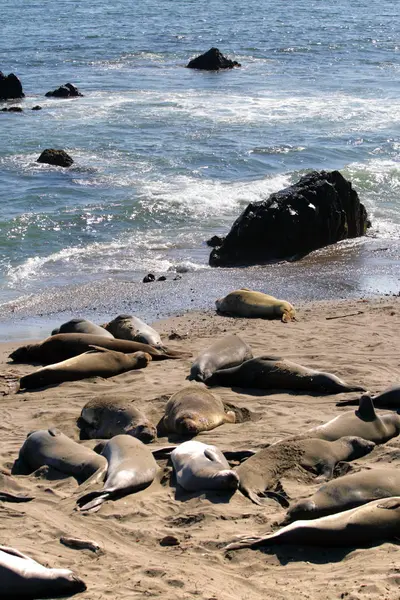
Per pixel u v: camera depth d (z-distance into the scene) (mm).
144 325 15539
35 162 30641
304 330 15664
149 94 45656
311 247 22609
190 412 10422
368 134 35469
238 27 77500
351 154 32188
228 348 13305
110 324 15695
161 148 32812
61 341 14344
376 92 45812
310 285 19500
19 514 8180
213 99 43844
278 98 44156
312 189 22781
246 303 17141
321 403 11398
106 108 41375
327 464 8828
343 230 23438
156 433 10375
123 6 100562
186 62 58438
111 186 27703
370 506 7148
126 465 8727
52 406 11898
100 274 20516
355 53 61312
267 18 85312
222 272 20766
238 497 8188
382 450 9289
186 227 24172
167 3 104688
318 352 14055
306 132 35812
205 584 6512
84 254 21906
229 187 27672
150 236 23453
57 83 50156
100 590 6469
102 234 23422
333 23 79938
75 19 85188
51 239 22828
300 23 80312
